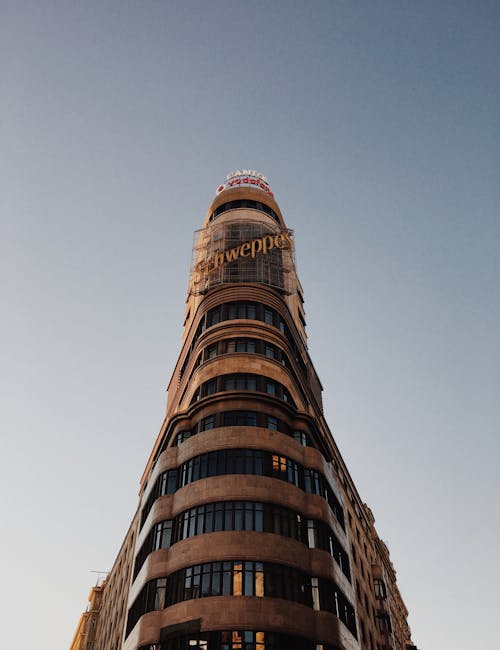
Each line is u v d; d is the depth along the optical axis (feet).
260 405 131.95
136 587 132.87
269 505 117.19
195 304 188.44
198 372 143.84
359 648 135.13
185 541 115.24
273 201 200.64
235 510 114.83
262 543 110.83
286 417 136.46
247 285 157.58
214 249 174.19
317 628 109.70
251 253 168.25
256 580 106.52
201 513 117.19
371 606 188.75
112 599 218.79
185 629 102.89
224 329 148.25
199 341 152.87
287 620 103.81
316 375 198.39
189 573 110.83
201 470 123.44
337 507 147.43
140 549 141.49
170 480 132.05
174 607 108.37
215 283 164.76
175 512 123.44
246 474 119.55
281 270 169.68
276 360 145.07
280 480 122.11
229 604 102.63
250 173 224.12
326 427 190.29
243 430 125.39
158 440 193.77
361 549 196.85
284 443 128.57
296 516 121.19
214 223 187.83
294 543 115.65
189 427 137.90
